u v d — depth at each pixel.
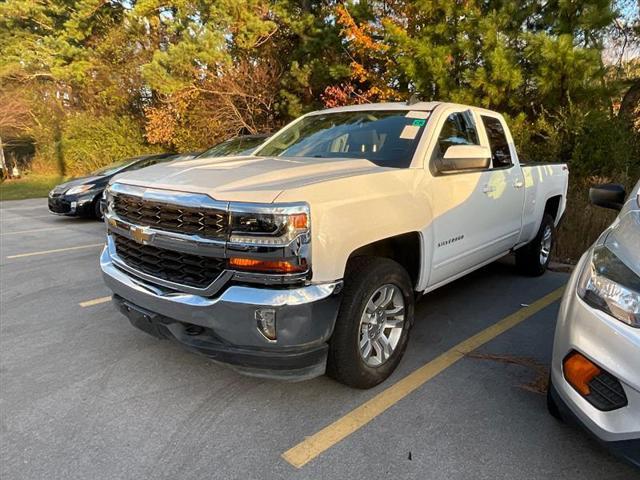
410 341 3.92
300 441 2.68
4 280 5.92
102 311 4.73
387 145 3.72
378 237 2.96
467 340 3.95
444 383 3.27
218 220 2.63
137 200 3.08
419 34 9.63
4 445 2.67
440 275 3.72
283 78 14.10
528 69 8.54
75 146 22.70
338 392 3.16
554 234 5.91
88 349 3.86
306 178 2.91
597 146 7.89
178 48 13.30
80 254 7.38
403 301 3.30
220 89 14.52
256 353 2.64
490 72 8.39
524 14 8.45
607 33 9.09
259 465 2.49
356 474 2.42
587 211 6.86
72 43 21.33
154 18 17.64
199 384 3.29
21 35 23.03
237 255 2.58
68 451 2.62
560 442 2.65
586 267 2.48
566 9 8.08
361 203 2.87
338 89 11.77
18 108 22.50
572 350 2.30
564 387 2.34
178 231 2.83
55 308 4.83
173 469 2.47
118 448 2.64
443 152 3.71
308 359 2.69
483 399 3.07
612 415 2.10
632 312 2.08
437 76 8.90
